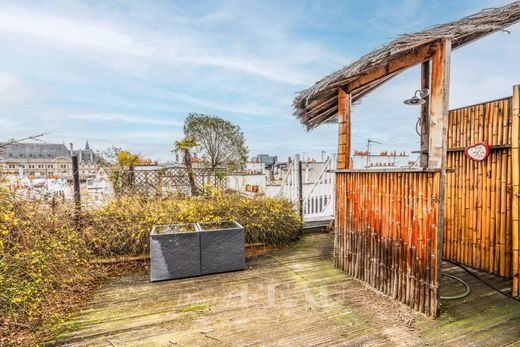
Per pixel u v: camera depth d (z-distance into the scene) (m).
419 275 2.61
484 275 3.47
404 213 2.77
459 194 3.89
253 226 4.93
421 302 2.60
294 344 2.15
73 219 4.12
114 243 4.20
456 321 2.44
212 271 3.68
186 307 2.78
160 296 3.03
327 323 2.45
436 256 2.46
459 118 3.87
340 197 3.75
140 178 6.14
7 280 2.50
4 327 2.33
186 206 4.91
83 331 2.36
